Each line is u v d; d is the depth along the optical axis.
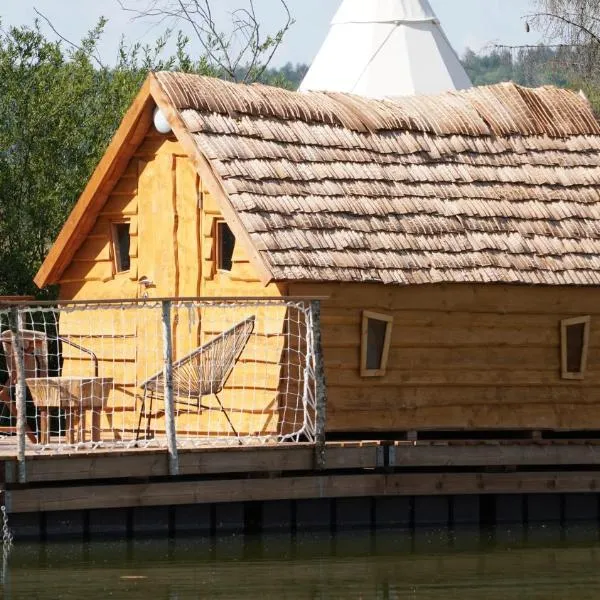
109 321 61.50
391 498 54.94
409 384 56.78
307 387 52.03
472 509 56.47
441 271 56.22
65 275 63.97
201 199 58.22
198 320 58.19
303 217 54.94
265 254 52.69
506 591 45.09
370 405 55.84
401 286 55.78
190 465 49.22
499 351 58.56
